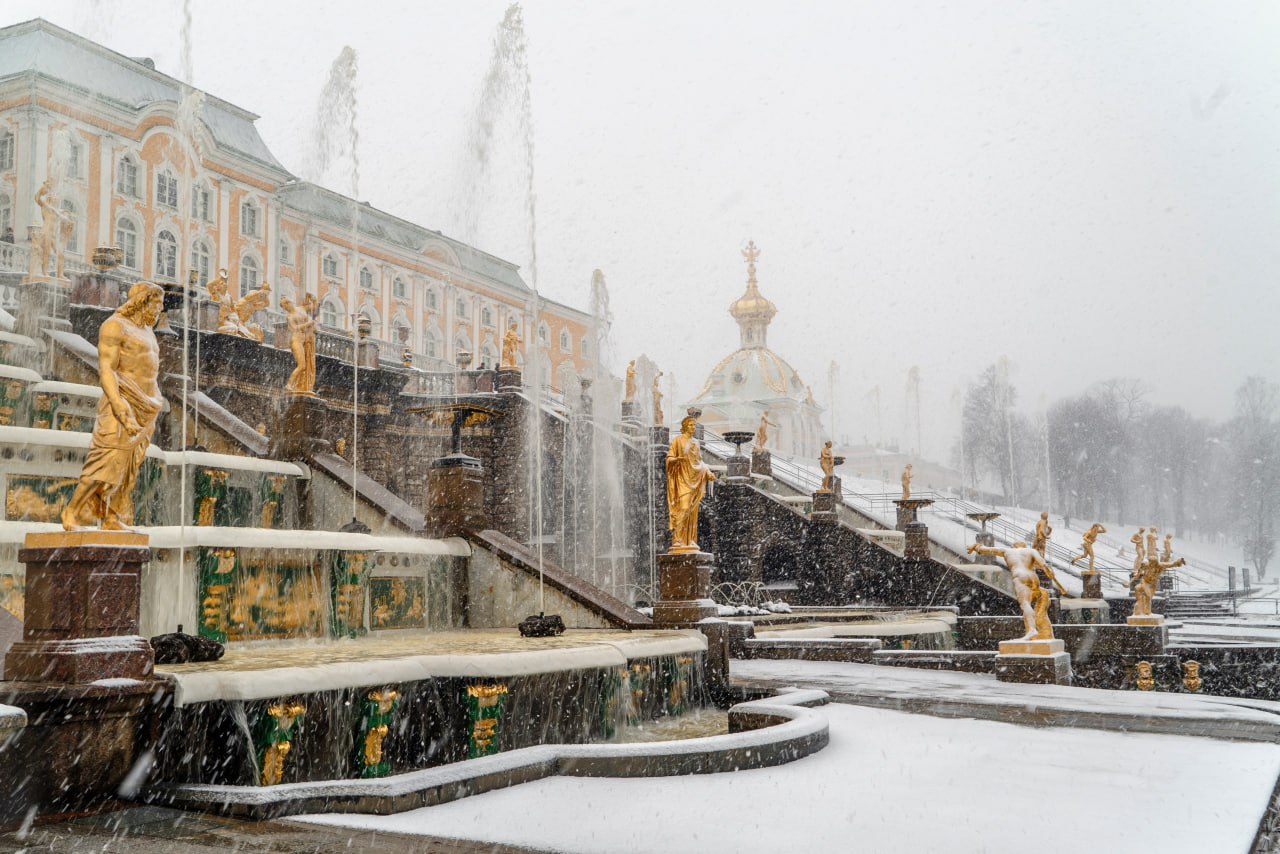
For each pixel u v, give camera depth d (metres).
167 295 20.14
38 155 43.88
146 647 8.63
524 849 6.82
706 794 8.60
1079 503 114.06
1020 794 8.70
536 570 18.66
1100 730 12.52
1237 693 26.42
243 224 54.31
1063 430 114.81
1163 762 10.29
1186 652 26.47
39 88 43.91
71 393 18.50
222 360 26.75
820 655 22.19
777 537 40.78
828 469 46.19
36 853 6.68
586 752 9.48
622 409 51.75
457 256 72.19
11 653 8.27
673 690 15.65
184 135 50.53
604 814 7.83
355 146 33.66
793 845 7.03
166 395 21.66
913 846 7.05
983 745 11.32
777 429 90.56
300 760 9.53
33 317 22.00
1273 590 77.69
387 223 66.31
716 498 41.69
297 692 9.43
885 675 18.98
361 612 16.36
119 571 8.59
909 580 38.50
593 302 52.16
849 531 39.66
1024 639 18.48
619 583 40.72
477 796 8.45
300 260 58.41
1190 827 7.61
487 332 75.50
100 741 8.10
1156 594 45.66
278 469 19.66
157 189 49.44
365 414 33.50
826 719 11.50
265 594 14.71
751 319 96.25
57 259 22.95
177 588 13.70
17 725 6.89
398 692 10.84
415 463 35.97
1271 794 8.77
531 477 38.16
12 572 12.90
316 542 15.27
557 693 12.62
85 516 8.62
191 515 17.86
